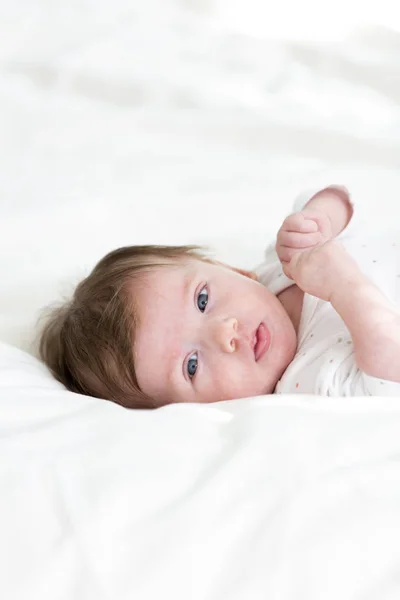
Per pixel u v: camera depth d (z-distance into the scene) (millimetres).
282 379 1217
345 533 728
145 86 2262
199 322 1267
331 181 1846
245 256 1642
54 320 1426
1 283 1598
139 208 1826
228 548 729
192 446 881
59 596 682
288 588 679
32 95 2287
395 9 2602
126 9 2689
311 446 861
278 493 791
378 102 2154
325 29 2576
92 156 2033
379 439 872
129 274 1347
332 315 1236
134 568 704
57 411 988
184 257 1390
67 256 1680
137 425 925
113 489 794
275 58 2363
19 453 867
